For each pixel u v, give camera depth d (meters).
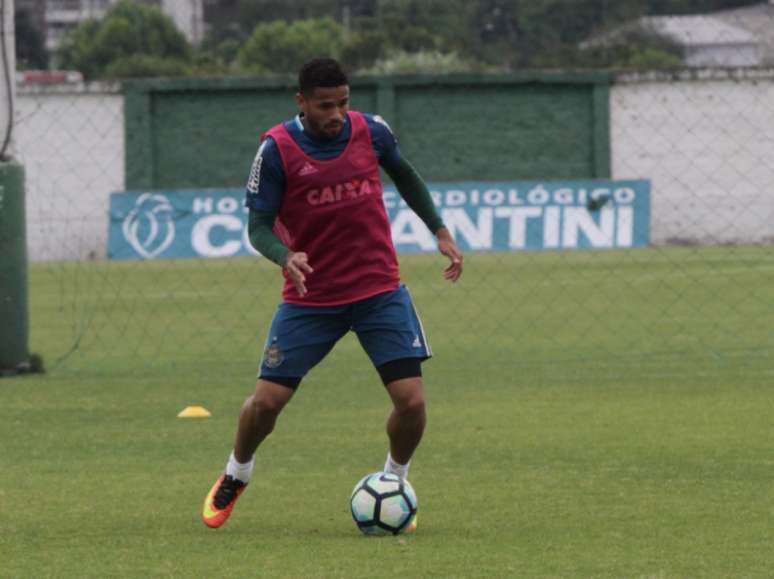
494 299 50.94
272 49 96.94
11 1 32.22
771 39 87.06
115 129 88.56
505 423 26.05
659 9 94.62
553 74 88.94
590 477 20.86
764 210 86.56
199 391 30.94
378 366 17.50
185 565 15.66
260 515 18.64
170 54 102.25
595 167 88.81
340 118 16.97
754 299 48.75
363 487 17.27
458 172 90.38
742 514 18.11
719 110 86.75
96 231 86.00
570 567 15.30
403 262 67.12
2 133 32.31
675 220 87.38
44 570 15.49
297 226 17.34
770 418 26.02
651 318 44.19
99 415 27.66
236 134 90.44
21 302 33.38
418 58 94.31
